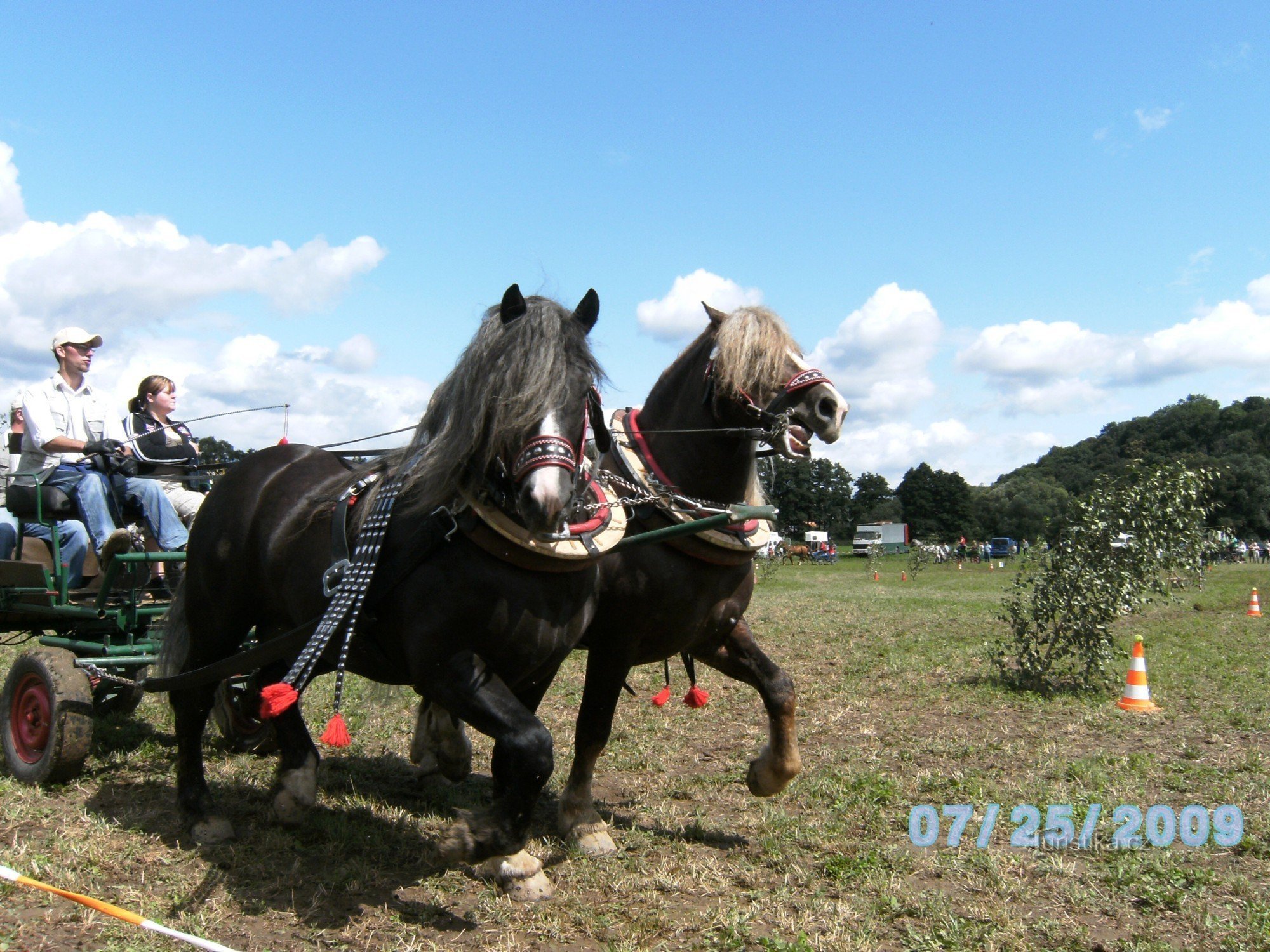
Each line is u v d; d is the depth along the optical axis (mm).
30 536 5652
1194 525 8461
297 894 3643
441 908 3547
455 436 3301
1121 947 3221
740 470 4367
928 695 7953
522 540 3201
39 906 3400
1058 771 5418
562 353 3193
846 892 3725
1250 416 99125
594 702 4293
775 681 4508
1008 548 63281
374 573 3445
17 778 4832
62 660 4762
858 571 41031
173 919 3361
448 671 3287
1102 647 8336
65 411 5664
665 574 4070
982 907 3564
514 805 3203
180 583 4582
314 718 6891
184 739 4324
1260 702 7562
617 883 3816
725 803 4996
